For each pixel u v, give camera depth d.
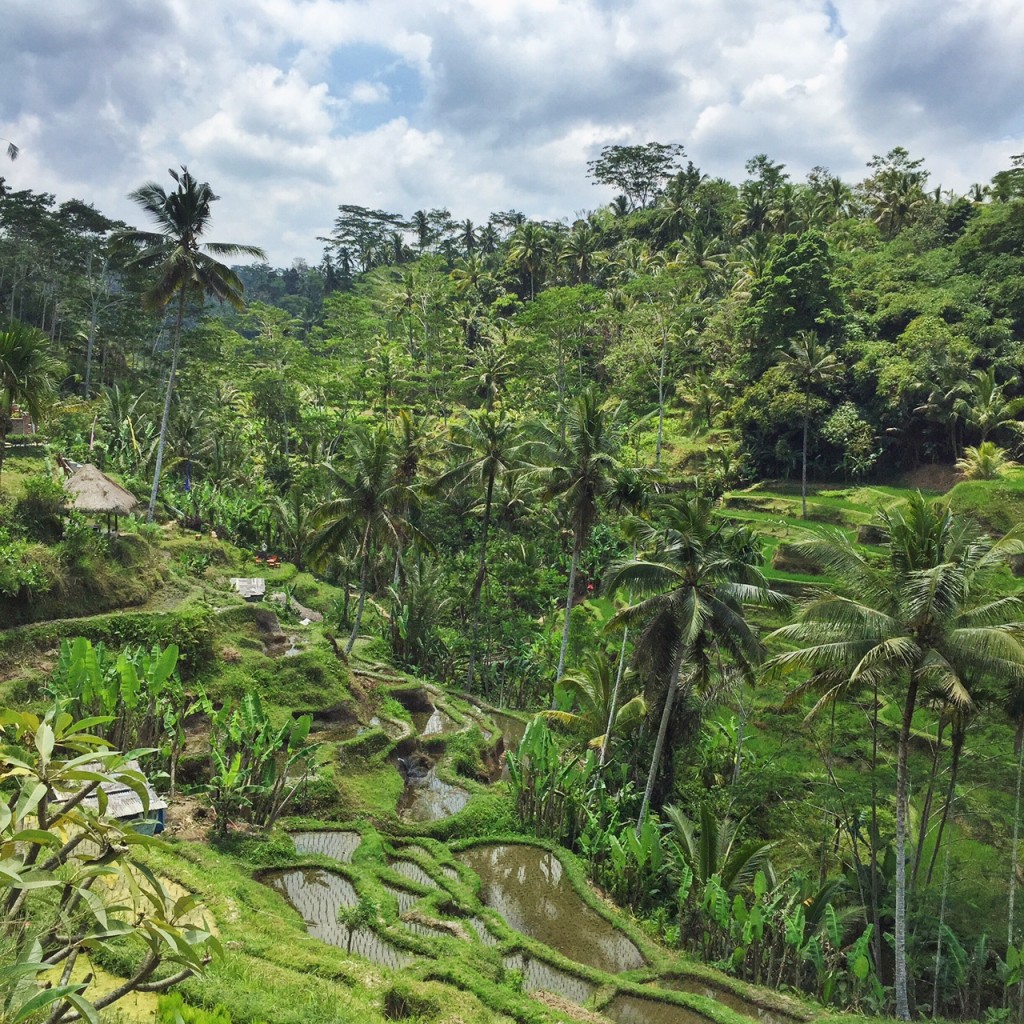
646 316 77.62
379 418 77.88
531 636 47.78
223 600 38.56
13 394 32.31
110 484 36.22
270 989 14.78
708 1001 20.17
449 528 59.75
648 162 125.69
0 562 29.62
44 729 5.94
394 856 26.45
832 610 21.72
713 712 33.84
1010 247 78.44
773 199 101.31
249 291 182.75
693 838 26.70
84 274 74.38
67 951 5.77
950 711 24.34
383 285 103.38
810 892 25.03
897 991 21.31
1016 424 64.38
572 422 37.12
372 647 45.66
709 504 27.47
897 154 102.25
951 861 26.39
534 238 102.56
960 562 20.92
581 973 21.06
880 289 81.62
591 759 29.67
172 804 25.25
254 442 75.44
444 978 18.55
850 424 69.62
